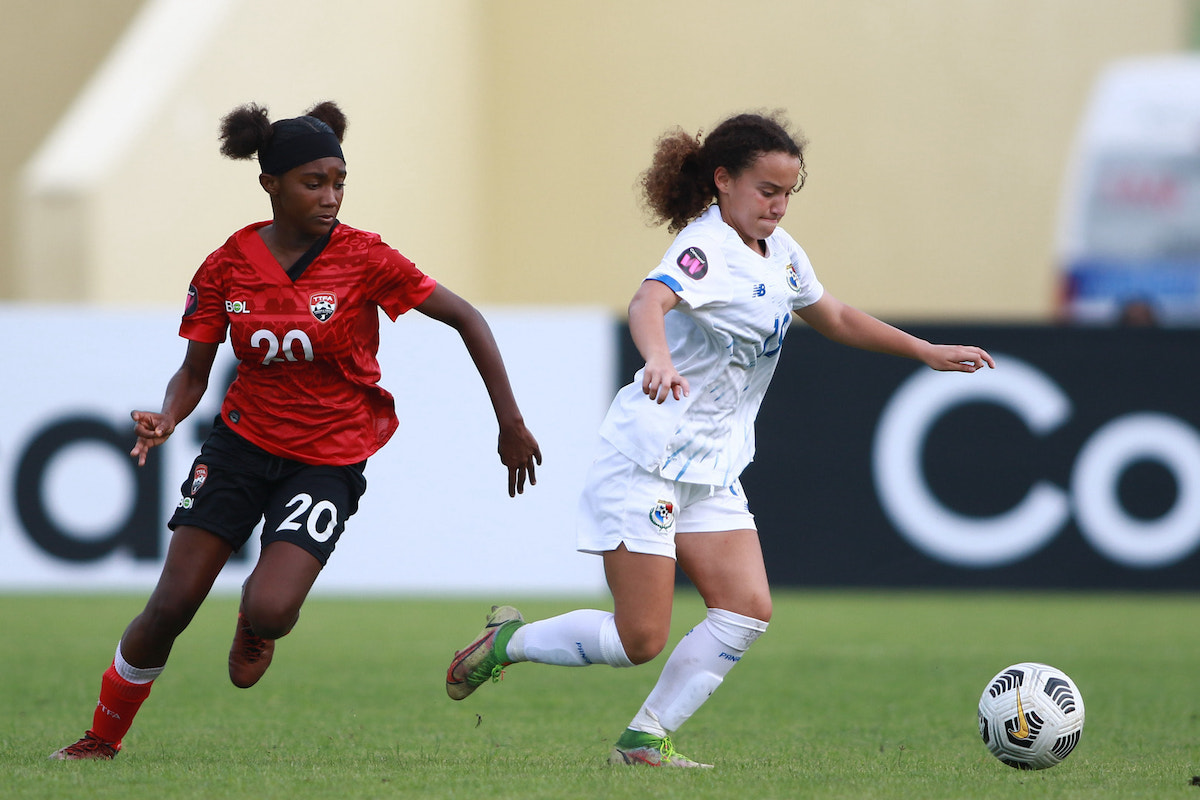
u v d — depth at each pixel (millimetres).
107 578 37062
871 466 39188
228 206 51594
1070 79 70125
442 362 38375
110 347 37188
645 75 69875
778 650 28812
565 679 24203
